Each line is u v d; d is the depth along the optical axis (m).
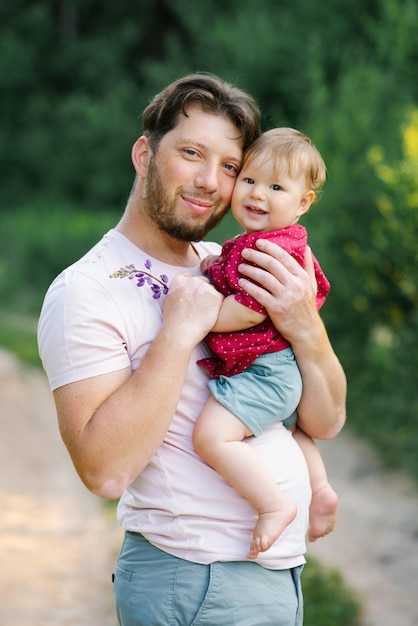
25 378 13.34
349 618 5.48
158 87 26.62
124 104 29.31
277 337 3.01
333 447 9.18
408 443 8.38
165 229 3.00
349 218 10.41
